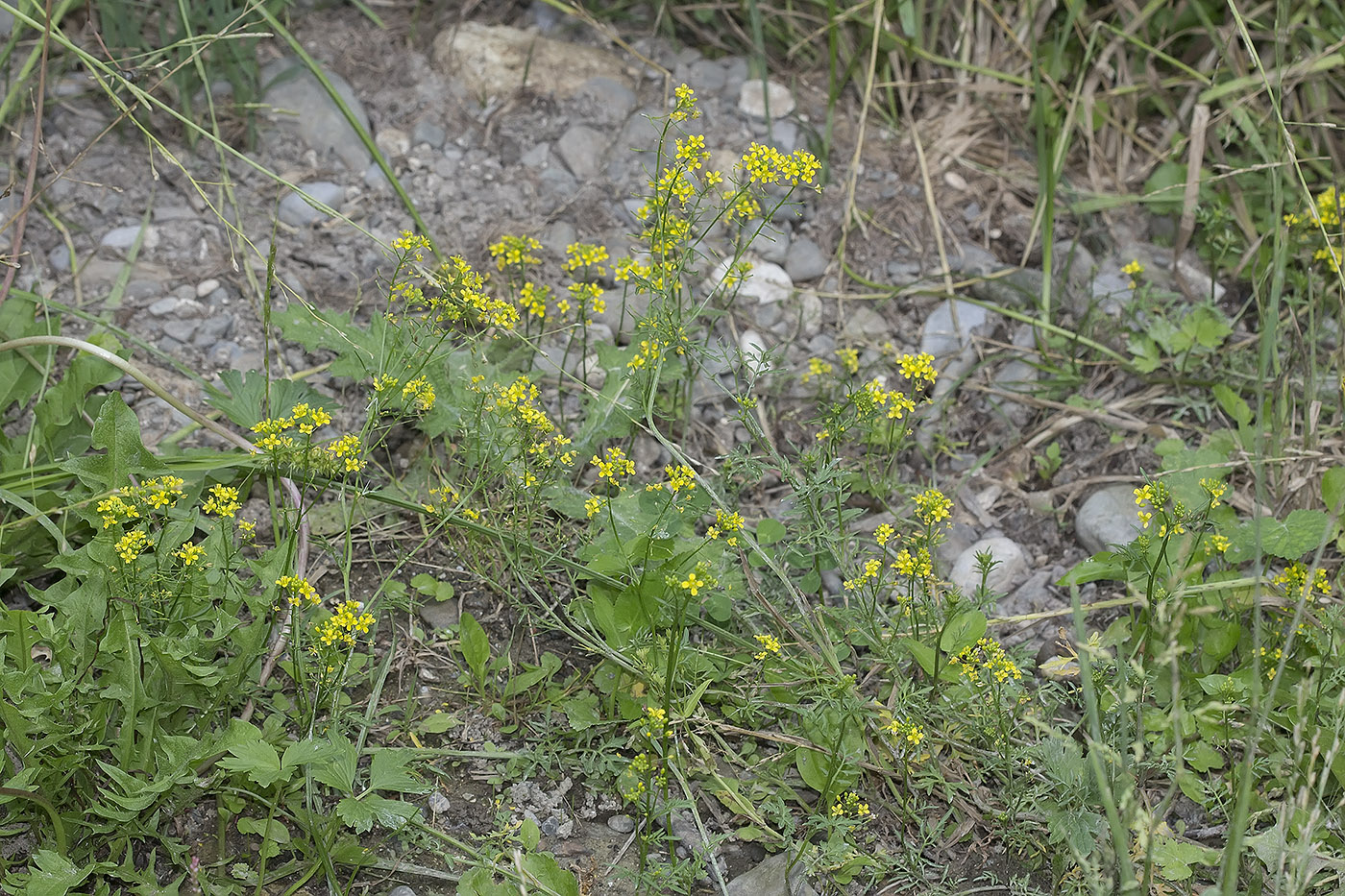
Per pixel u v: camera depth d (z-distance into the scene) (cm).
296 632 244
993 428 352
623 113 409
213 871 236
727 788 247
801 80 434
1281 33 326
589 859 246
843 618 272
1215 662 271
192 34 372
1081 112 419
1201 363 358
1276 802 255
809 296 377
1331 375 340
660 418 332
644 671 255
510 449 294
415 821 241
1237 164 393
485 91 410
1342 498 234
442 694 274
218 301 348
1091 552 317
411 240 283
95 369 300
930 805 258
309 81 396
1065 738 240
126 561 229
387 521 307
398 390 276
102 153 373
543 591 293
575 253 310
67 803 238
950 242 395
